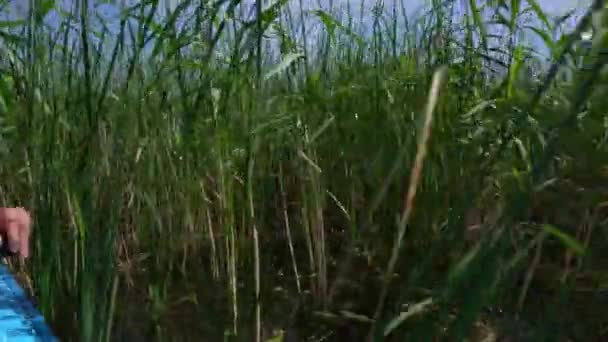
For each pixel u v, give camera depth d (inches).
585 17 17.1
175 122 51.4
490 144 36.2
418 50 52.1
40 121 43.7
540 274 42.3
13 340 30.3
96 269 36.9
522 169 41.8
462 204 24.7
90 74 38.5
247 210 53.1
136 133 44.1
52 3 43.5
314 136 48.3
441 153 40.6
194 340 42.9
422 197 42.6
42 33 43.3
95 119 36.7
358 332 42.3
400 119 46.4
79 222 38.4
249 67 41.2
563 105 30.7
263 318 45.6
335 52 60.6
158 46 38.0
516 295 40.7
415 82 48.1
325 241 58.7
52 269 43.5
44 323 32.6
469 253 19.1
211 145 43.8
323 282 47.9
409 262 43.1
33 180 45.0
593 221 36.7
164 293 47.2
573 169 31.7
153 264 55.4
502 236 18.7
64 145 43.2
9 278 40.2
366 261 52.1
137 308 48.7
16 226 41.8
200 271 54.8
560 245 43.6
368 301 45.8
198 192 53.8
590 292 39.9
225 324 44.7
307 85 51.9
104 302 37.5
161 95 45.6
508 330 37.3
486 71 50.8
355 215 55.4
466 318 18.7
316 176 52.3
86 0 37.0
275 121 43.1
